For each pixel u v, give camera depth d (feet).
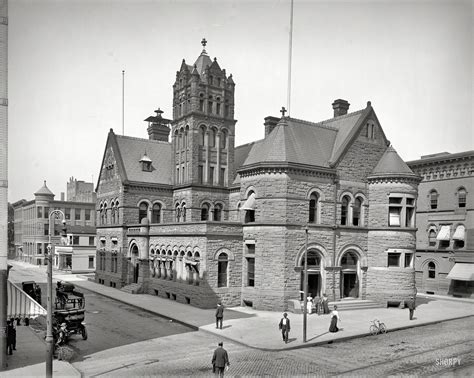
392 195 124.67
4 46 66.39
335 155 125.18
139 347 77.25
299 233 114.11
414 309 114.11
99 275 174.81
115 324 97.09
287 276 111.45
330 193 121.19
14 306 74.13
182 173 158.81
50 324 58.34
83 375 62.03
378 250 124.98
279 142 118.21
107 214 170.09
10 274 197.36
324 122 149.28
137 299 130.72
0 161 65.98
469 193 152.87
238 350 75.82
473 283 149.07
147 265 145.69
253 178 117.50
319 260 119.44
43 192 149.59
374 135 132.05
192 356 71.51
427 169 165.99
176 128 163.53
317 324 95.35
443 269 158.71
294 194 114.32
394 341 83.87
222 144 159.12
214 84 157.17
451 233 156.56
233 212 155.33
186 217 153.07
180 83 161.99
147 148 173.17
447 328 97.09
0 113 65.92
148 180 162.20
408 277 123.13
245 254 119.03
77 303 92.48
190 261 119.65
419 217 167.73
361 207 127.95
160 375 61.93
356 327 93.20
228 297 117.08
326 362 69.36
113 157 165.07
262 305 111.86
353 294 127.75
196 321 97.09
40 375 60.90
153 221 161.07
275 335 84.53
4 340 64.80
